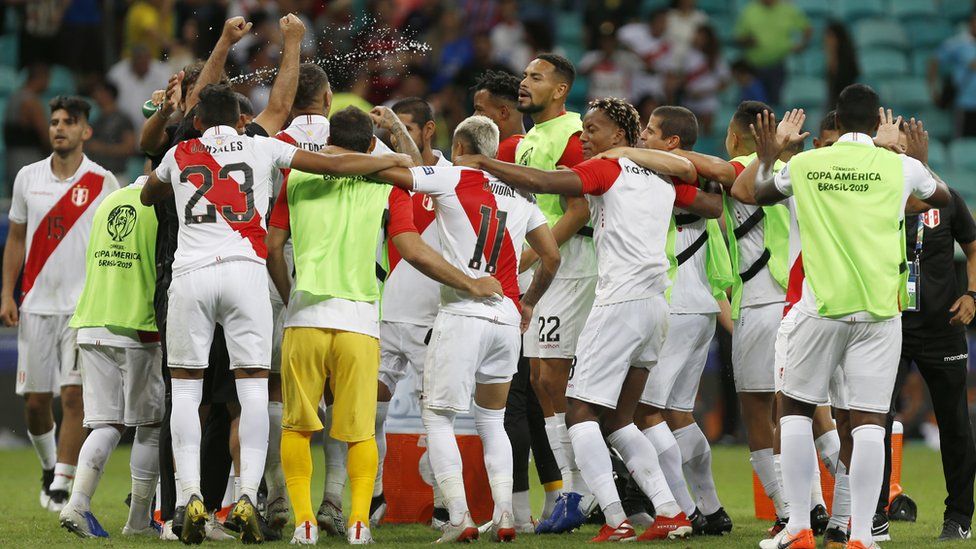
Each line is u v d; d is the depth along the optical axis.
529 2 59.44
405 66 48.97
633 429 21.06
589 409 20.80
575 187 20.34
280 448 20.73
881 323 18.59
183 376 19.75
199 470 19.73
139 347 21.39
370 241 19.86
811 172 18.97
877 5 65.50
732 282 23.36
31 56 54.22
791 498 19.11
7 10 57.62
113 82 50.81
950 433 22.52
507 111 24.88
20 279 40.47
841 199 18.77
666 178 21.05
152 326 21.38
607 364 20.48
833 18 65.31
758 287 22.45
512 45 55.19
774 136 19.50
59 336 28.05
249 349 19.59
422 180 19.88
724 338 38.91
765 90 58.41
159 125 22.00
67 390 26.70
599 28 57.44
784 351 19.22
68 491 26.56
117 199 21.86
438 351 20.22
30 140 48.50
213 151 19.84
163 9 54.34
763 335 22.33
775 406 25.39
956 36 63.09
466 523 20.11
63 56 54.03
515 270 20.77
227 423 21.02
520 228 20.72
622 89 54.78
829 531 20.25
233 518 18.94
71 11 54.03
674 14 57.75
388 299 23.64
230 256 19.53
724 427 42.72
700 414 43.25
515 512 22.91
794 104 60.06
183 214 19.73
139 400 21.38
